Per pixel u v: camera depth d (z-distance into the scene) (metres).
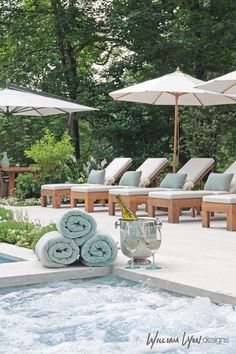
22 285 5.98
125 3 19.25
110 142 19.98
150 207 11.23
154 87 12.52
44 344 4.36
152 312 4.99
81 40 20.12
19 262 6.64
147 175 13.62
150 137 20.14
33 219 10.99
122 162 14.60
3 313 5.08
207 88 11.24
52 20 20.30
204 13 19.25
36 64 20.28
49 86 20.36
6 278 5.90
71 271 6.20
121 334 4.55
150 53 18.69
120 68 19.12
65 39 19.77
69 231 6.34
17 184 16.45
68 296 5.54
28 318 4.93
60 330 4.66
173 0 19.31
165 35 19.19
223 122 17.91
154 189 11.84
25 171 16.52
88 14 20.50
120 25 18.28
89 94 19.84
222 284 5.45
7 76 20.30
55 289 5.85
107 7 19.78
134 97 13.91
